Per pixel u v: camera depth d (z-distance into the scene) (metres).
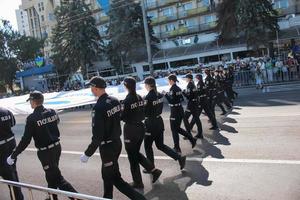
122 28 47.91
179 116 8.80
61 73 53.34
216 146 9.39
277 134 9.84
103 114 5.45
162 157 8.92
